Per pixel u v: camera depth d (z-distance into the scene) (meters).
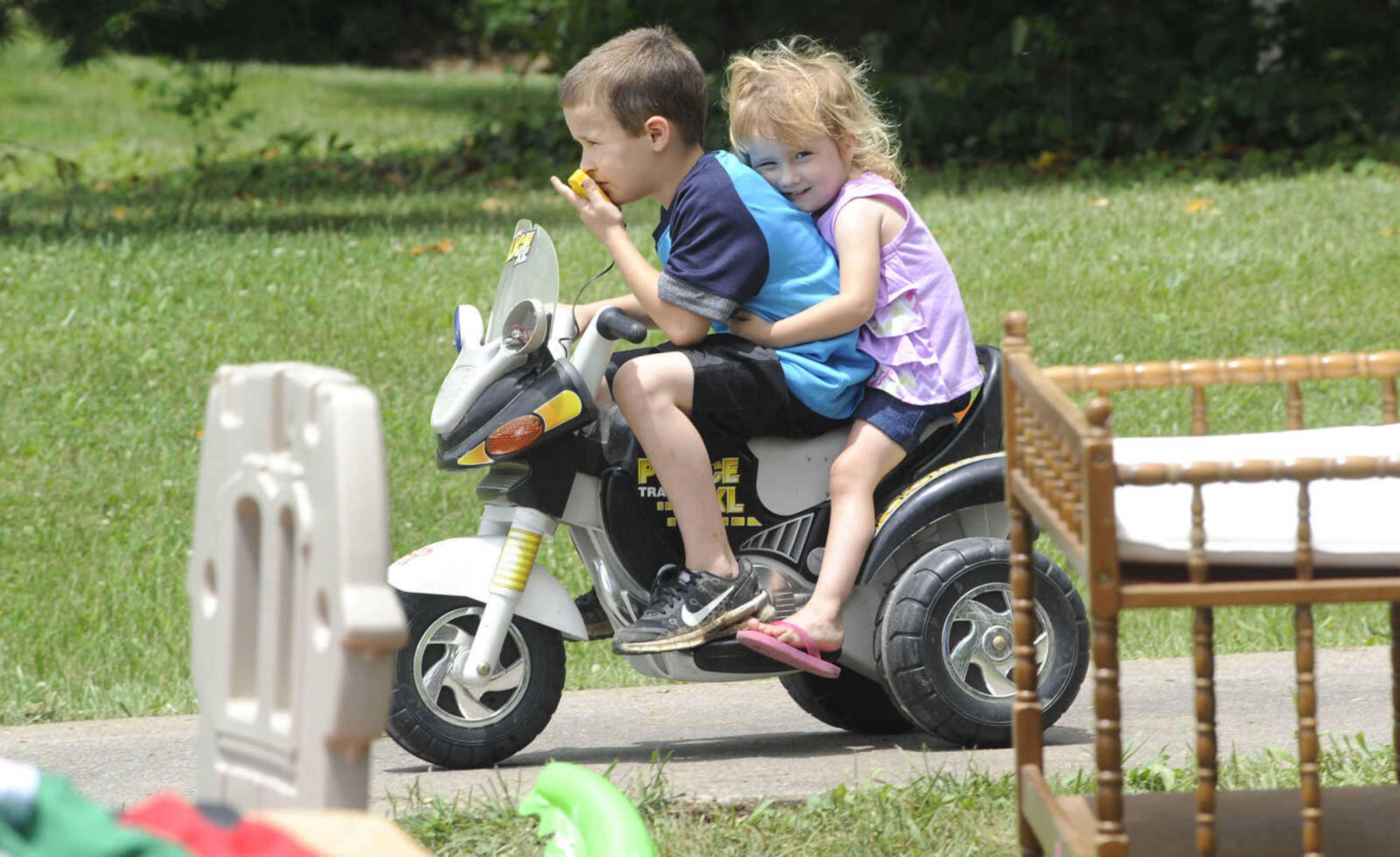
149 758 15.10
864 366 13.85
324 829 6.26
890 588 14.15
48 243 40.72
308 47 68.69
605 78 13.65
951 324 14.02
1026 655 9.85
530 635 13.91
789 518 14.01
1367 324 31.09
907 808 12.17
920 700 13.77
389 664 6.72
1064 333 30.97
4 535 23.23
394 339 31.31
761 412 13.58
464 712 13.77
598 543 13.94
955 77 60.81
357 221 44.91
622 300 14.84
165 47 65.25
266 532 7.27
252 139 87.69
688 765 13.91
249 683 7.54
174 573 21.95
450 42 138.62
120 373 29.56
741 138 13.89
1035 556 14.04
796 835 11.91
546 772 10.59
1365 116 58.41
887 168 14.29
